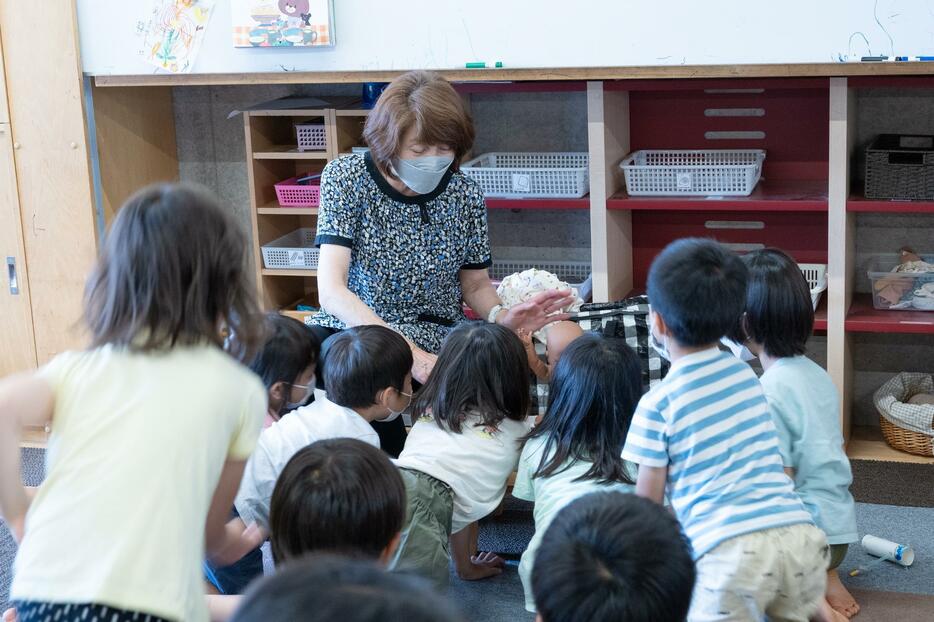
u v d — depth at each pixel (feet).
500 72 9.98
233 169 12.93
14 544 9.17
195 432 4.62
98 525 4.47
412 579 2.59
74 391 4.70
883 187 9.89
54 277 11.49
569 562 4.17
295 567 2.56
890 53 9.10
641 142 11.58
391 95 7.74
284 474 5.53
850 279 10.72
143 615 4.42
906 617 7.84
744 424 6.13
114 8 10.77
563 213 12.12
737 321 6.15
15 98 11.10
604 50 9.70
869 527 9.25
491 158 11.90
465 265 8.84
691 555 4.57
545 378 8.64
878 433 11.38
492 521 9.65
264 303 11.97
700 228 11.64
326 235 8.20
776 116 11.14
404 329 8.52
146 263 4.63
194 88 12.73
